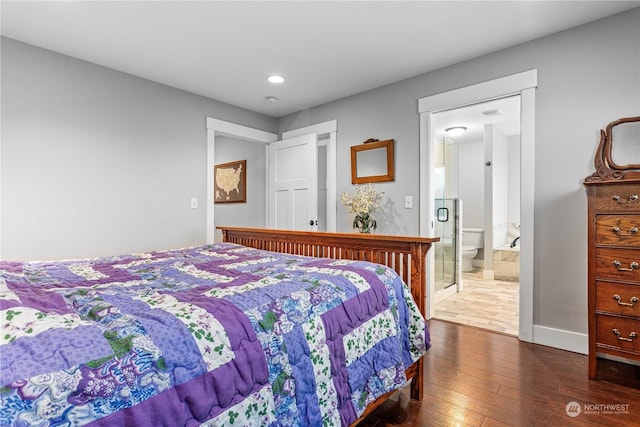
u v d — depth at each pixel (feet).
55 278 4.59
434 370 6.64
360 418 4.23
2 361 2.13
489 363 6.93
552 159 7.70
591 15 6.97
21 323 2.57
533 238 7.95
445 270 12.96
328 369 3.67
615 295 6.03
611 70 6.99
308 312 3.71
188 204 11.11
